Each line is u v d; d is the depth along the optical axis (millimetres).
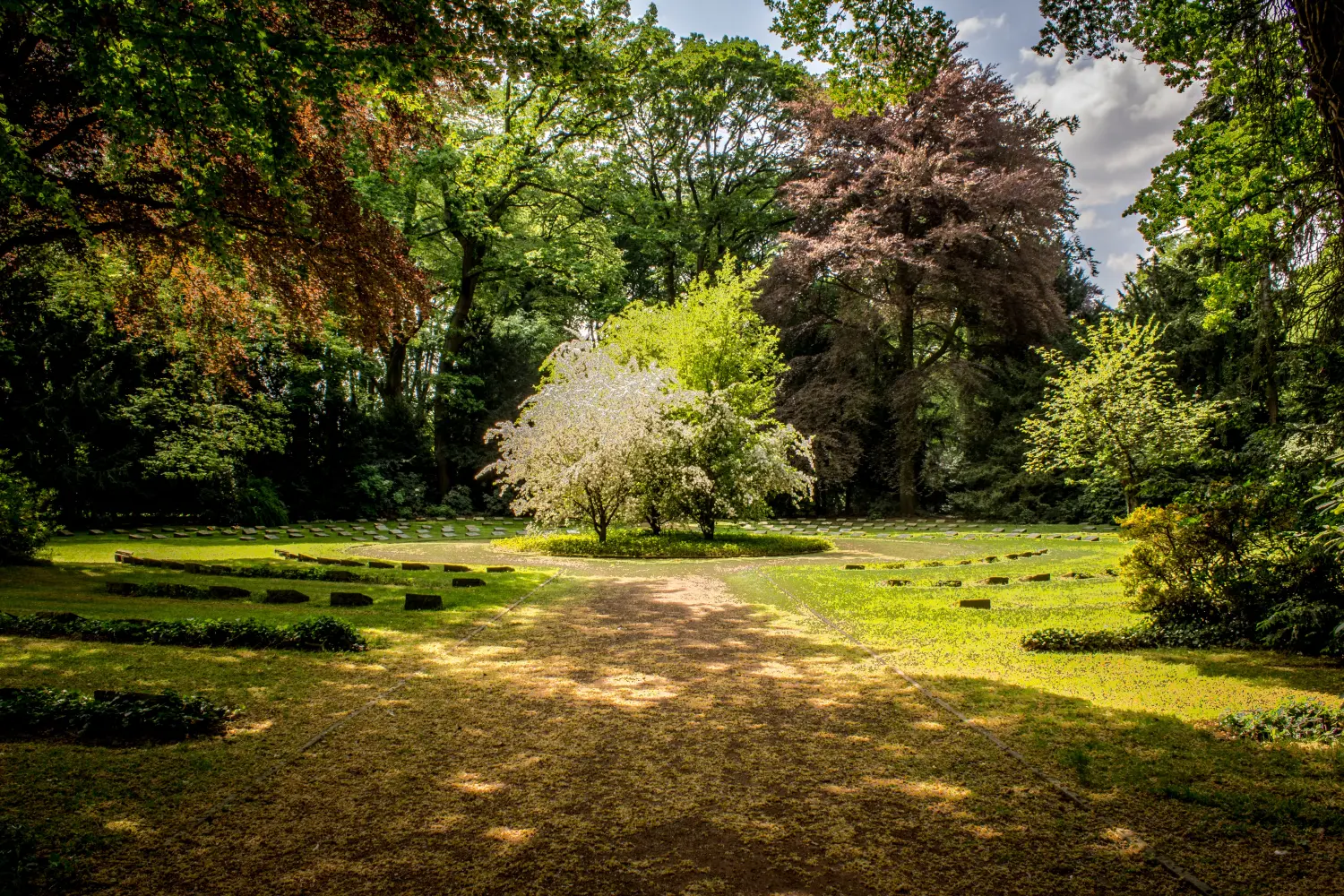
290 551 14984
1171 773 3645
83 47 5809
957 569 12680
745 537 18703
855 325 29062
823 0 8328
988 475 27328
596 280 29016
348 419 26766
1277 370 14477
